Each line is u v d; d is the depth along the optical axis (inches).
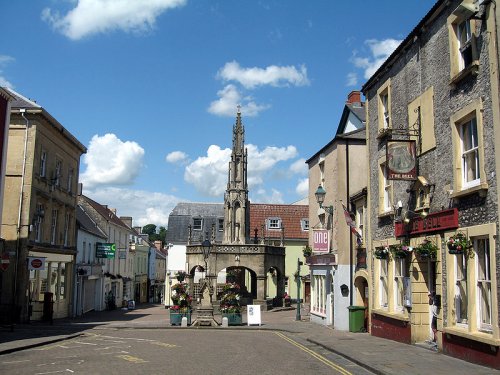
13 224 1050.7
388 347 613.6
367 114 812.6
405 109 661.9
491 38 454.6
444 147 548.7
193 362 527.2
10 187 1062.4
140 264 2632.9
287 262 2050.9
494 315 442.3
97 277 1702.8
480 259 485.1
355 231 862.5
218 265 1599.4
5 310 1020.5
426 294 619.8
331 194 990.4
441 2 550.6
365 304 896.9
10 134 1082.1
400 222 660.1
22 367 489.4
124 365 504.1
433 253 559.8
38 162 1109.7
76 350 626.5
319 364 518.6
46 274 1197.7
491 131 454.9
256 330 961.5
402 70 674.2
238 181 1756.9
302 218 2137.1
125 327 991.0
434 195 571.2
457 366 462.9
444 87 551.2
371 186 789.2
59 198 1269.7
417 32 615.2
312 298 1138.0
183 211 2283.5
